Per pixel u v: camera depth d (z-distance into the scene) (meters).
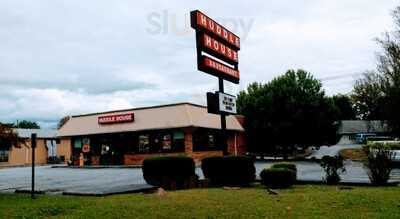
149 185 15.29
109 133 36.66
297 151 52.12
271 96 40.19
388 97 39.31
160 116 34.03
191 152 32.56
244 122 41.94
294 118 38.91
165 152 33.84
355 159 36.06
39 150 51.03
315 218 7.78
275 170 14.06
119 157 36.59
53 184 18.78
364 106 54.75
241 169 14.95
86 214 8.99
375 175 14.52
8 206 10.80
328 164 15.37
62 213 9.36
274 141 40.22
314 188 13.70
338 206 9.06
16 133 15.05
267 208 9.03
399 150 26.80
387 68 40.00
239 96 44.50
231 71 17.92
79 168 34.91
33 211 9.66
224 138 16.70
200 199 10.63
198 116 33.56
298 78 40.72
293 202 9.82
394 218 7.57
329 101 40.09
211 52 16.53
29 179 22.42
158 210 9.09
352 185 14.80
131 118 35.25
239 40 19.06
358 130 78.62
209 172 15.31
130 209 9.33
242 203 9.82
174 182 14.57
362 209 8.62
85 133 38.03
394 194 10.84
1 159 46.75
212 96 16.59
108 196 12.52
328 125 39.56
